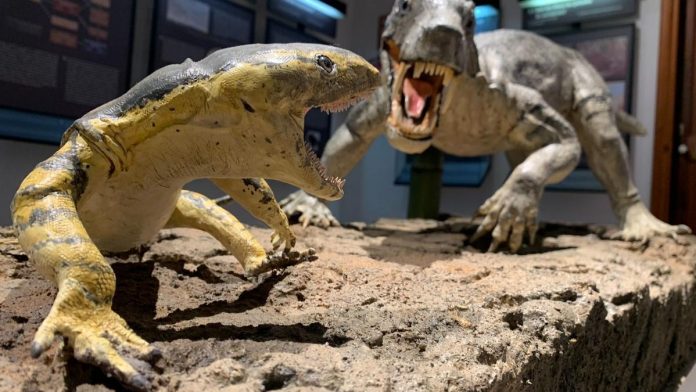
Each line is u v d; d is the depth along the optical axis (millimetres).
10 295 1451
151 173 1337
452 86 2650
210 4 3477
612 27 4270
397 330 1374
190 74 1242
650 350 2434
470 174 4789
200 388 993
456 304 1619
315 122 4344
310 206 3189
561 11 4398
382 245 2680
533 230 2766
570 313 1652
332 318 1434
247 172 1350
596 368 1908
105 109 1291
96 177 1272
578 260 2529
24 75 2750
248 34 3734
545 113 2916
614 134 3363
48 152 2996
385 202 5000
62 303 1042
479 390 1152
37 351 951
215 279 1800
